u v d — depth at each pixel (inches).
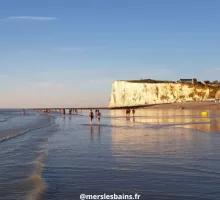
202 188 319.3
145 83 6466.5
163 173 388.8
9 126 1555.1
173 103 5467.5
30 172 412.5
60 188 328.2
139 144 681.0
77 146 673.6
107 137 861.8
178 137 810.2
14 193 309.0
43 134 1031.0
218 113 2775.6
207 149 584.7
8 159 529.3
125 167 430.6
